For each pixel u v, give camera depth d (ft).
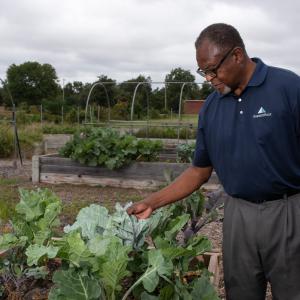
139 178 30.09
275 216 7.73
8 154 51.55
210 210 11.82
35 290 10.04
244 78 7.59
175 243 9.53
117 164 29.60
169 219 10.28
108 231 9.41
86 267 7.88
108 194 28.09
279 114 7.38
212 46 7.20
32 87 245.65
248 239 7.95
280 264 7.84
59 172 31.32
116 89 95.14
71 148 31.01
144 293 7.93
